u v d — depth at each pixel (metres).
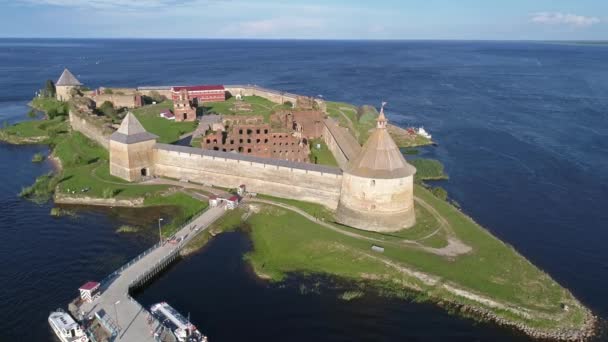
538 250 69.88
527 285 56.59
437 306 54.50
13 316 52.34
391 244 65.75
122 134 91.00
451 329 50.91
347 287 58.28
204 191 86.94
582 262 66.69
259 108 166.25
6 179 97.38
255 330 50.34
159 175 94.50
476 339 49.38
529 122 153.88
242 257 65.81
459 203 87.12
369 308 54.31
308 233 69.81
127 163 90.00
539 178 100.94
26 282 59.12
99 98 164.25
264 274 61.12
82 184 89.75
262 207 79.81
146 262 61.59
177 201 84.06
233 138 101.06
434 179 100.06
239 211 78.75
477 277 57.78
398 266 60.16
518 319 51.56
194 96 179.38
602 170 105.81
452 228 70.56
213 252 67.12
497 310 52.94
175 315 50.38
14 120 155.38
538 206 86.12
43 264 63.41
